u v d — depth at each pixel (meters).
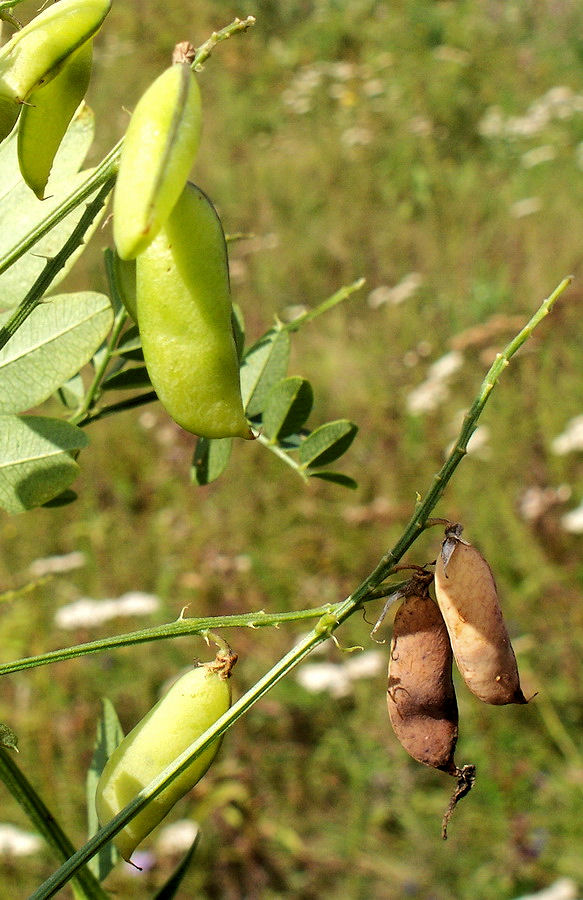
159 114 1.11
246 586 5.52
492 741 4.48
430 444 6.23
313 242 8.87
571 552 5.21
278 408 1.83
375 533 5.78
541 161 9.80
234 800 4.35
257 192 9.86
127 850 1.47
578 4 12.48
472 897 4.16
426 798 4.45
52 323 1.42
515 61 11.98
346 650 1.37
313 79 11.72
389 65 11.82
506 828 4.26
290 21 12.87
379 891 4.23
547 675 4.73
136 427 6.53
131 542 5.88
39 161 1.31
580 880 4.11
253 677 5.05
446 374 6.54
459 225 8.93
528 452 6.01
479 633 1.38
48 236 1.46
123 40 12.02
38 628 5.23
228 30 1.20
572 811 4.26
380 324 7.68
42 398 1.40
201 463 1.90
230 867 4.24
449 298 7.92
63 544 5.91
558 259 8.08
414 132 10.45
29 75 1.24
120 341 1.78
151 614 5.41
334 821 4.43
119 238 1.08
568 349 6.62
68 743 4.65
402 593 1.42
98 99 10.80
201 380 1.29
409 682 1.42
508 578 5.21
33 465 1.37
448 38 12.26
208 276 1.28
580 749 4.48
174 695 1.50
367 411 6.73
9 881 4.14
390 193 9.66
